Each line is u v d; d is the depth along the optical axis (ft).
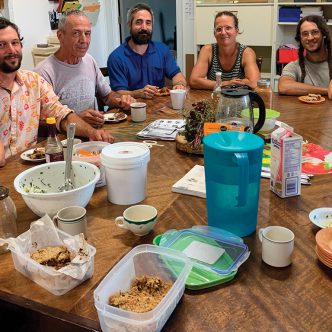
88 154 4.80
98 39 16.03
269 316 2.68
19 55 6.91
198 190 4.39
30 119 7.35
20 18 12.07
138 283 2.94
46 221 3.36
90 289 3.01
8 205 3.65
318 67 9.84
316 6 13.87
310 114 7.37
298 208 4.09
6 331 3.03
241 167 3.24
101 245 3.55
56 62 8.71
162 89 9.52
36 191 4.21
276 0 13.85
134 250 3.08
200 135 5.47
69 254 3.20
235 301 2.84
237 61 10.52
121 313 2.54
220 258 3.25
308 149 5.58
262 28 14.39
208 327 2.61
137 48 10.38
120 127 6.95
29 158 5.63
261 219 3.89
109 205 4.27
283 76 9.91
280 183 4.25
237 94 5.12
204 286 2.96
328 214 3.84
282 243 3.09
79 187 4.13
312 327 2.57
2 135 7.11
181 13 16.07
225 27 10.17
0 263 3.36
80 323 2.70
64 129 6.93
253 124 5.34
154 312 2.53
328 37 9.55
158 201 4.32
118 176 4.14
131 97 8.44
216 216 3.62
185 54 16.58
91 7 15.06
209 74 10.80
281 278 3.06
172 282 2.98
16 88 7.08
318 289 2.92
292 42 14.96
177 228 3.78
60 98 8.78
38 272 3.02
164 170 5.11
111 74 10.33
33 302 2.90
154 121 7.14
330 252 3.05
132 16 10.11
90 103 9.21
